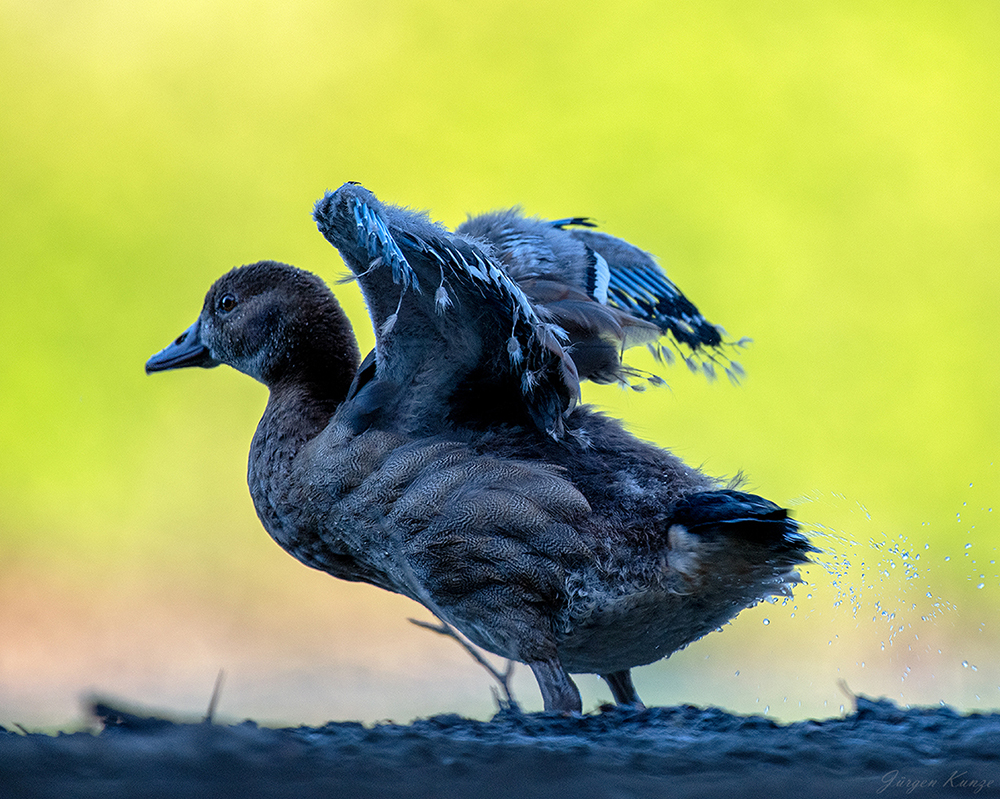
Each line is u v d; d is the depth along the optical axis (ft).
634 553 31.58
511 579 31.27
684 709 30.45
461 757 22.47
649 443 34.60
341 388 37.78
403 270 31.35
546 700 30.99
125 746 21.76
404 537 32.14
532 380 32.63
